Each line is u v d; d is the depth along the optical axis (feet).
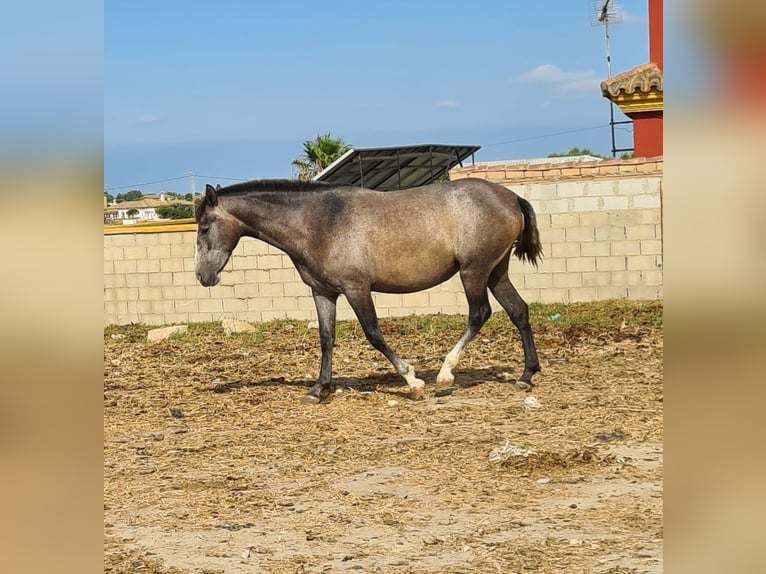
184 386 33.22
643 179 44.73
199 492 19.72
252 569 14.76
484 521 16.72
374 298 47.67
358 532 16.49
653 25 48.16
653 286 44.80
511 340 39.24
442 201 27.14
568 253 45.68
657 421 23.97
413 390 27.86
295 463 21.81
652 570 13.58
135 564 15.17
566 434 23.03
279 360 38.09
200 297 50.90
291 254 27.35
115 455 23.40
